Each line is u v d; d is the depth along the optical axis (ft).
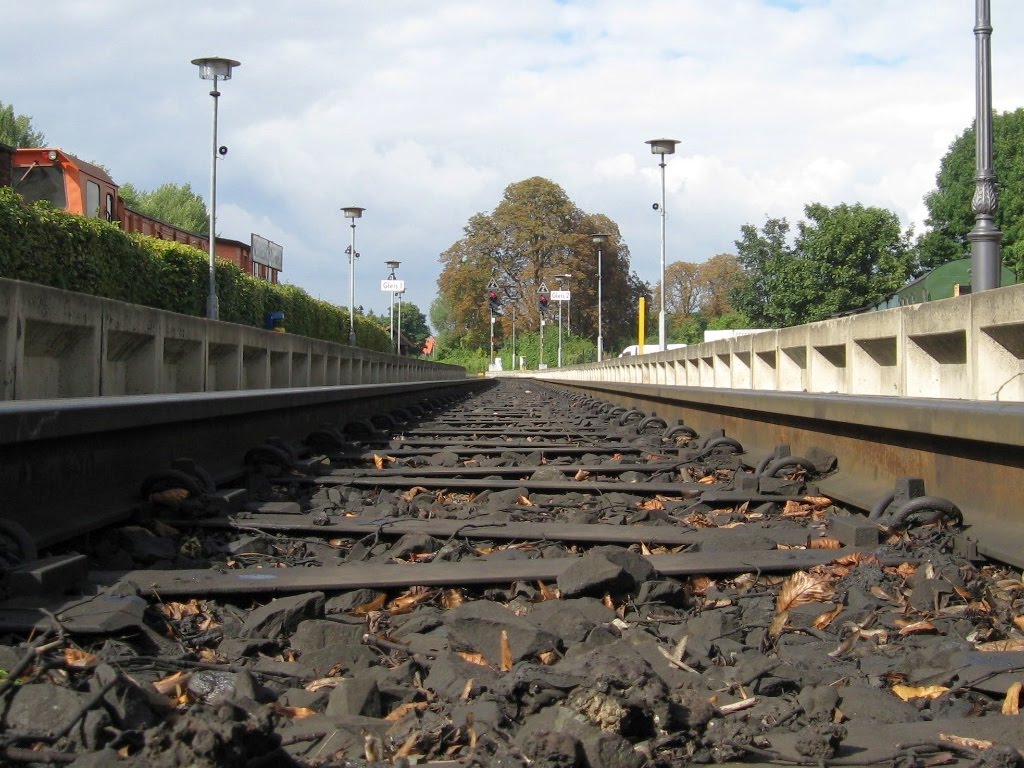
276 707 9.31
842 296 193.16
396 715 9.17
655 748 8.13
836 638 12.14
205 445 26.66
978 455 17.89
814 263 195.21
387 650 11.61
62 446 17.92
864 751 8.23
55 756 7.61
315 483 27.04
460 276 363.15
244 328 52.37
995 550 15.75
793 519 21.21
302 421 40.50
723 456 33.17
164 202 323.98
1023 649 11.34
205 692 9.80
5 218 45.11
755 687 9.92
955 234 237.25
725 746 8.23
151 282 68.49
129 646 11.13
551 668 9.82
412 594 14.01
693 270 458.09
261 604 13.78
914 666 10.84
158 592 13.53
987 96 44.88
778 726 8.97
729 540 17.17
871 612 12.86
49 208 51.72
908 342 31.45
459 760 8.09
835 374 42.16
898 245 197.47
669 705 8.39
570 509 22.99
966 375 27.66
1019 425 15.37
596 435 46.70
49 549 16.69
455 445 40.37
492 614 11.75
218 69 91.61
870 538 16.88
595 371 178.91
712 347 67.92
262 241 150.10
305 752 8.29
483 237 361.71
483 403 92.12
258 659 11.32
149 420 21.31
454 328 402.52
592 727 8.18
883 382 36.01
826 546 17.10
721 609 13.42
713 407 43.29
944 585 13.60
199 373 44.06
